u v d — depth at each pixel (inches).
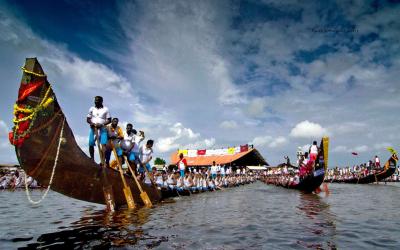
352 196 628.4
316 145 723.4
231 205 459.2
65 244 207.0
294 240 222.8
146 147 501.4
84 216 326.3
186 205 450.3
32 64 285.4
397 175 1804.9
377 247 204.2
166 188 603.5
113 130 402.0
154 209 391.2
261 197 621.0
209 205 454.3
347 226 275.9
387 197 597.6
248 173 1875.0
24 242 213.0
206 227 268.4
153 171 581.0
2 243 210.5
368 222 296.8
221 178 1095.6
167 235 234.7
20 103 282.8
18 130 280.1
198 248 199.6
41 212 359.6
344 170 1684.3
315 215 347.3
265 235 238.5
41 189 909.2
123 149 438.9
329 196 634.8
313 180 712.4
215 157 1974.7
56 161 302.2
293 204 473.4
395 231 253.3
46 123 296.0
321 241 219.9
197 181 789.2
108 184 360.5
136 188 420.2
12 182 921.5
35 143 290.0
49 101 296.0
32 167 292.7
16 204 453.1
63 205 436.1
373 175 1364.4
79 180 329.7
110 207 358.9
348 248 201.9
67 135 314.8
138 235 233.3
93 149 370.6
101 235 232.8
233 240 221.8
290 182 1008.2
